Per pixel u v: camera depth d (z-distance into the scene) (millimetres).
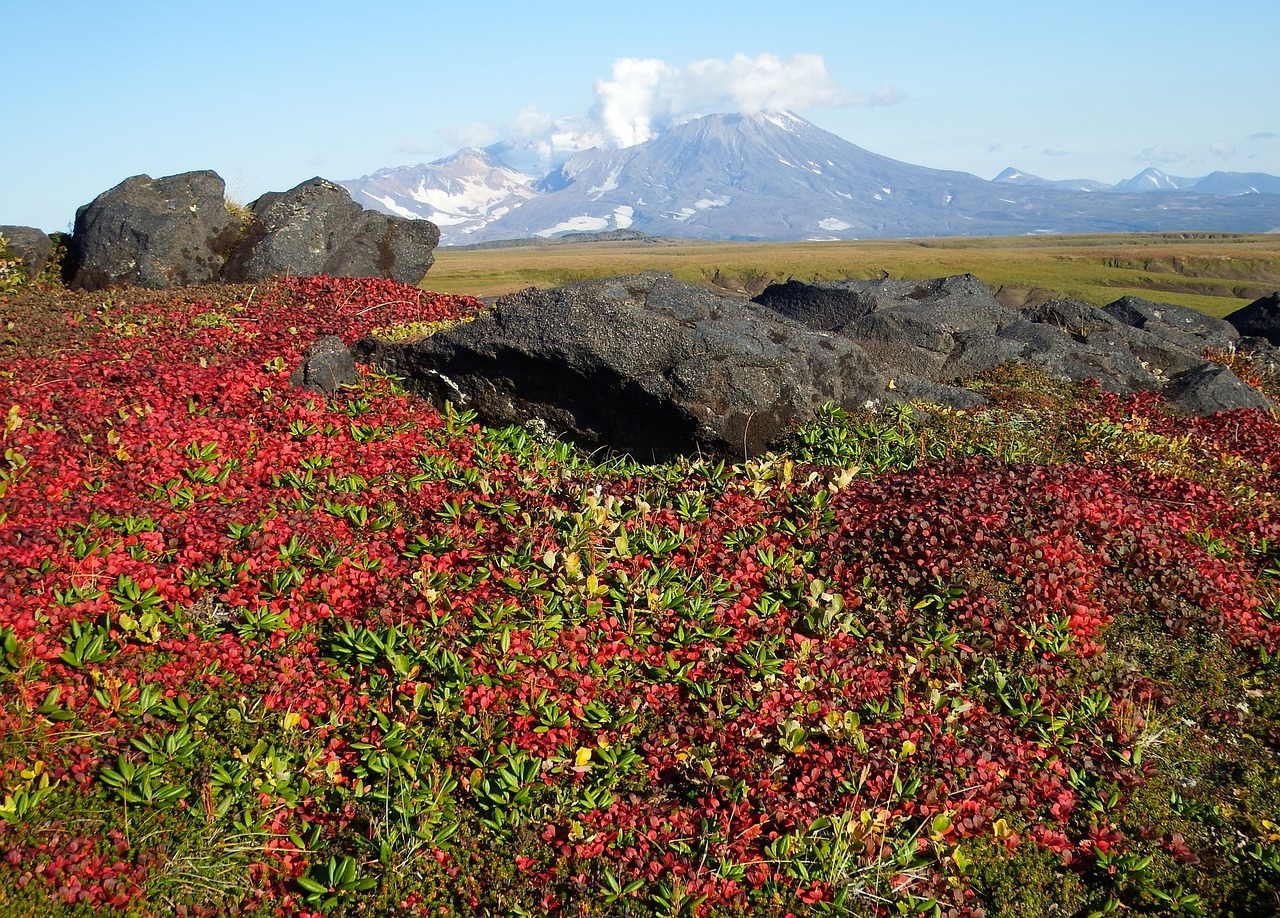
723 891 1574
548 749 1780
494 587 2117
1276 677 2053
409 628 1969
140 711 1736
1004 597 2158
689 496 2496
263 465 2547
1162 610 2199
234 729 1749
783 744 1785
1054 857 1665
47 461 2410
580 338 2799
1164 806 1761
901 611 2129
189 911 1487
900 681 1956
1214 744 1890
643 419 2797
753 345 2850
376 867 1578
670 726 1843
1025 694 1952
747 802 1705
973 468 2631
